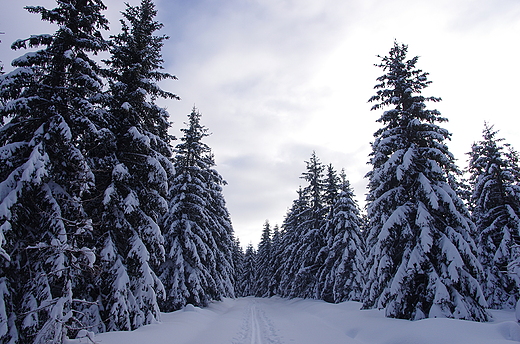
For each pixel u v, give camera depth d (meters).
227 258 27.88
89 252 6.99
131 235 11.29
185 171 20.45
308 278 28.58
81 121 9.23
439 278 10.91
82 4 10.47
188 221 18.72
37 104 9.00
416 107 13.30
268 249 55.28
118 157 11.98
